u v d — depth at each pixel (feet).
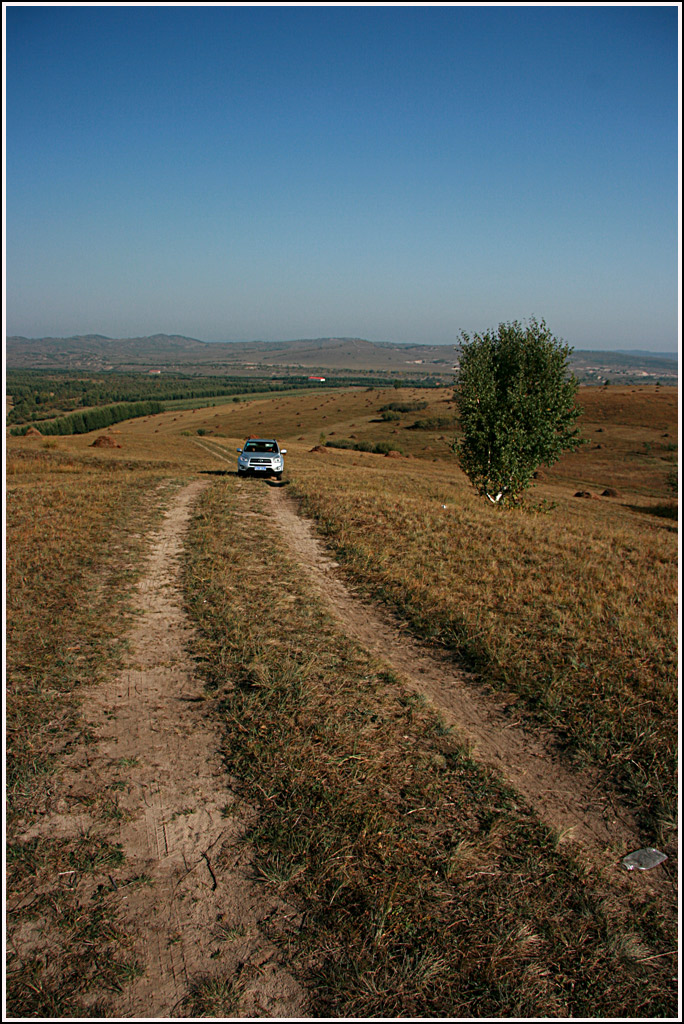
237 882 13.14
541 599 32.73
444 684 23.13
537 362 79.87
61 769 16.38
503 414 78.79
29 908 12.20
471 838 14.69
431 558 40.14
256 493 67.00
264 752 17.46
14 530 42.14
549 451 79.20
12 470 97.14
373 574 36.14
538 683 22.85
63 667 22.03
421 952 11.71
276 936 11.95
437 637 27.40
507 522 56.29
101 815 14.82
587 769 17.89
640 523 112.68
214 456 161.79
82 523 45.65
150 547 40.98
